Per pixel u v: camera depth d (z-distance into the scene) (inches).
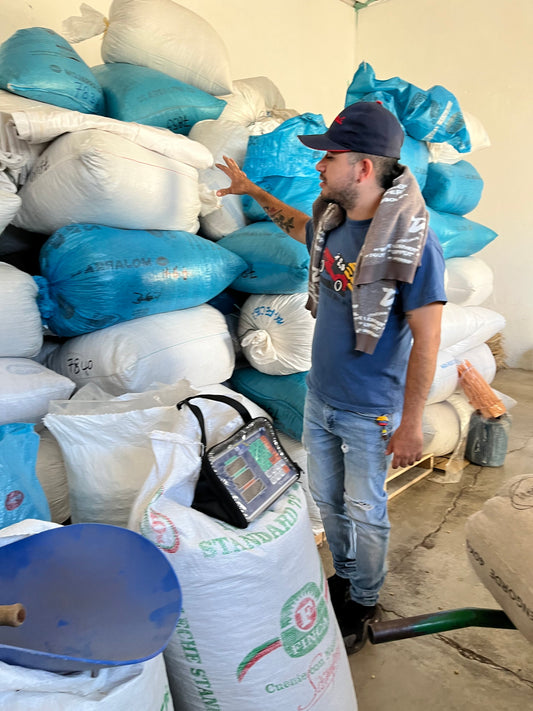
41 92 64.6
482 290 111.3
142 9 78.0
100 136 59.7
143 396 53.8
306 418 60.2
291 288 70.3
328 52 169.8
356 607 61.0
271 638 39.6
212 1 125.3
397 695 53.9
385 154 47.8
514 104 164.9
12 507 43.7
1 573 30.3
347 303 52.7
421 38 174.4
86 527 32.3
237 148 80.0
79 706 26.8
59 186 60.5
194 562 37.1
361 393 53.2
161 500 39.6
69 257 60.1
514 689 54.4
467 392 102.6
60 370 67.5
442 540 80.0
